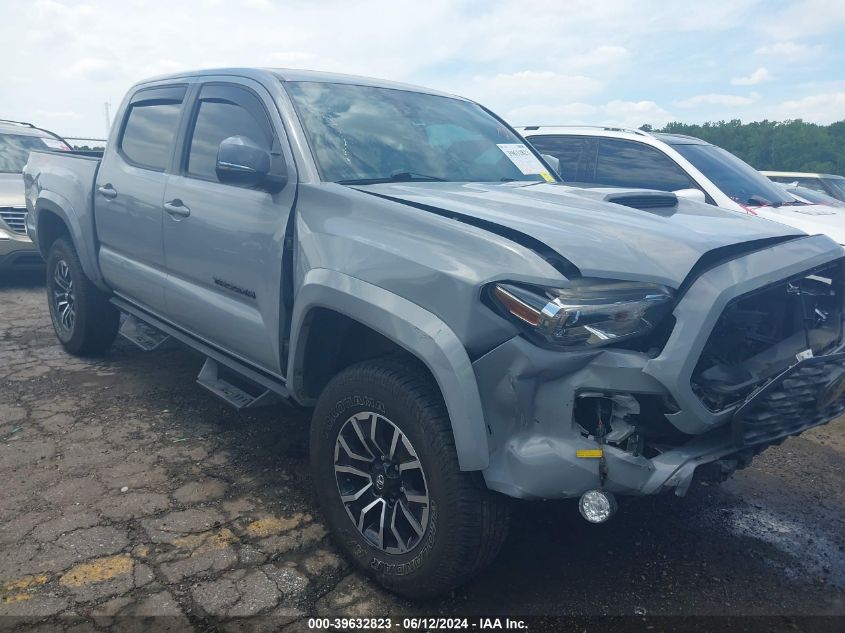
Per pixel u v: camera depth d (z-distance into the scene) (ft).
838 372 8.48
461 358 7.61
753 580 9.49
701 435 8.20
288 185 10.34
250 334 10.92
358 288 8.57
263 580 8.95
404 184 10.43
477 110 14.33
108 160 15.16
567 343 7.48
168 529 9.98
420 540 8.25
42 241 17.97
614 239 8.09
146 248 13.47
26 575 8.79
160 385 15.76
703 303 7.64
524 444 7.61
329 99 11.66
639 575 9.50
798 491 12.21
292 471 11.91
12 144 29.68
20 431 13.07
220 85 12.59
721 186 21.58
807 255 8.85
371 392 8.55
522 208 9.00
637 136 23.35
